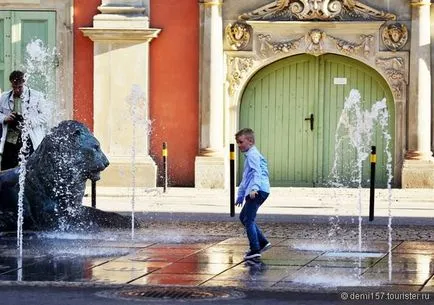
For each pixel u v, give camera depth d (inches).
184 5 1176.2
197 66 1178.0
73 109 1179.9
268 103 1183.6
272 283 530.3
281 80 1179.9
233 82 1175.6
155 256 624.1
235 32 1171.3
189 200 1013.2
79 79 1180.5
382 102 1136.8
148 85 1177.4
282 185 1181.1
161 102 1179.9
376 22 1151.0
